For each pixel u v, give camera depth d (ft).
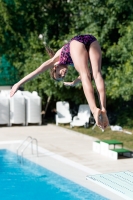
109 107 86.99
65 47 23.49
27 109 83.61
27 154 61.72
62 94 80.28
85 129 78.38
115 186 35.73
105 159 57.77
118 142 59.88
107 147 59.06
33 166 55.88
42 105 90.68
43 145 66.85
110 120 82.94
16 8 84.79
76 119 80.53
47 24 84.12
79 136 73.51
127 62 70.18
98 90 21.03
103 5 74.18
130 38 69.97
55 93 79.61
